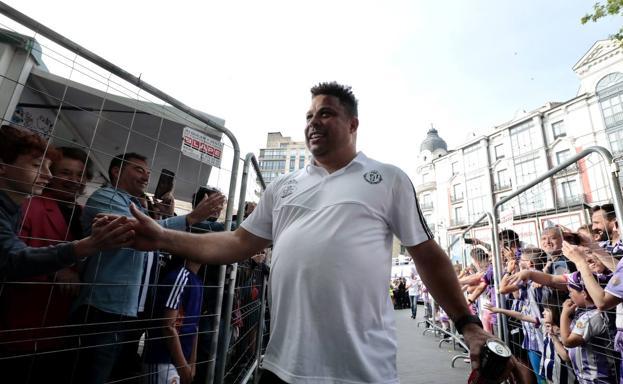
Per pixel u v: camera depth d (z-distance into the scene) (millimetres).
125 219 1218
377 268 1150
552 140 23812
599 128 20906
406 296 18000
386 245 1225
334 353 1057
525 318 3121
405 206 1233
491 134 28812
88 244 1194
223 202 2043
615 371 2145
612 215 2361
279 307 1199
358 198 1198
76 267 1556
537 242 3229
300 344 1080
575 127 22266
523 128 25922
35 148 1370
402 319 11547
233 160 2326
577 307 2389
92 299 1530
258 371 3508
